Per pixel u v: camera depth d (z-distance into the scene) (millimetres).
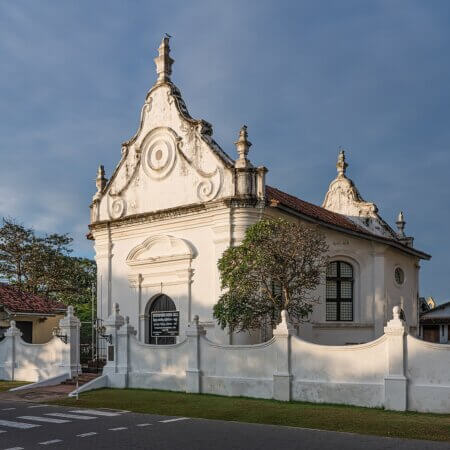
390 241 27219
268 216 22797
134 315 25469
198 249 23500
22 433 12750
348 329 26031
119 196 27109
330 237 26125
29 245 41219
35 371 23891
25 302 32156
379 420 13594
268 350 17375
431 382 14773
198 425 13508
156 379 19797
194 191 24078
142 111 26656
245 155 22875
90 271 45656
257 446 11094
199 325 19203
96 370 23766
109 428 13219
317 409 15219
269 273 18844
